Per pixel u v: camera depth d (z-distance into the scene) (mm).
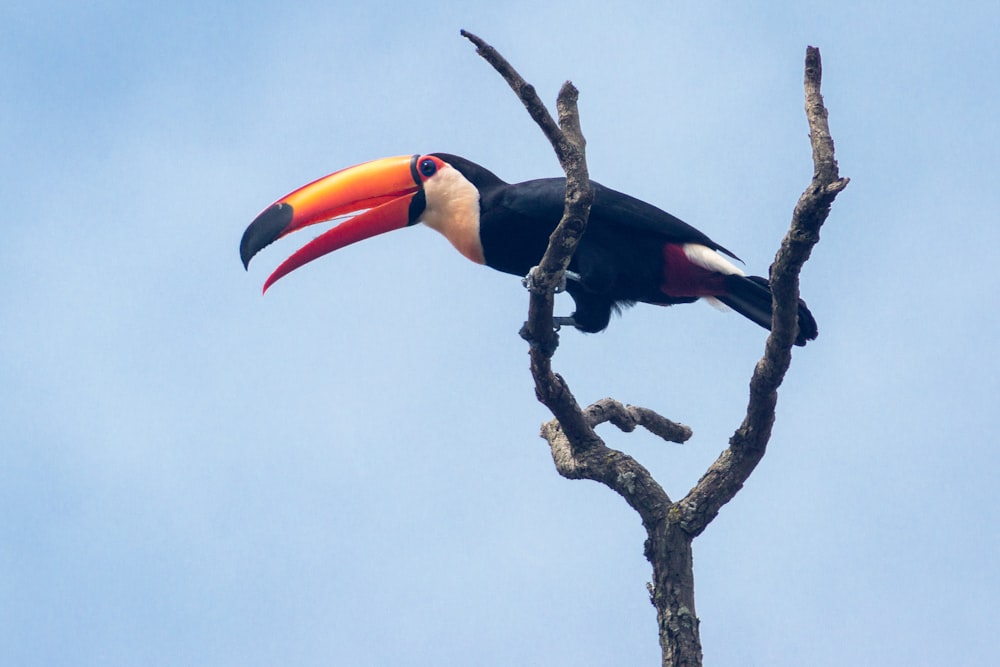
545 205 13492
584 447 11109
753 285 13570
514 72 9078
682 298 14234
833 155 8805
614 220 13484
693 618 10078
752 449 10297
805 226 8984
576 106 9617
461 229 14070
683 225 13656
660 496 10539
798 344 12492
